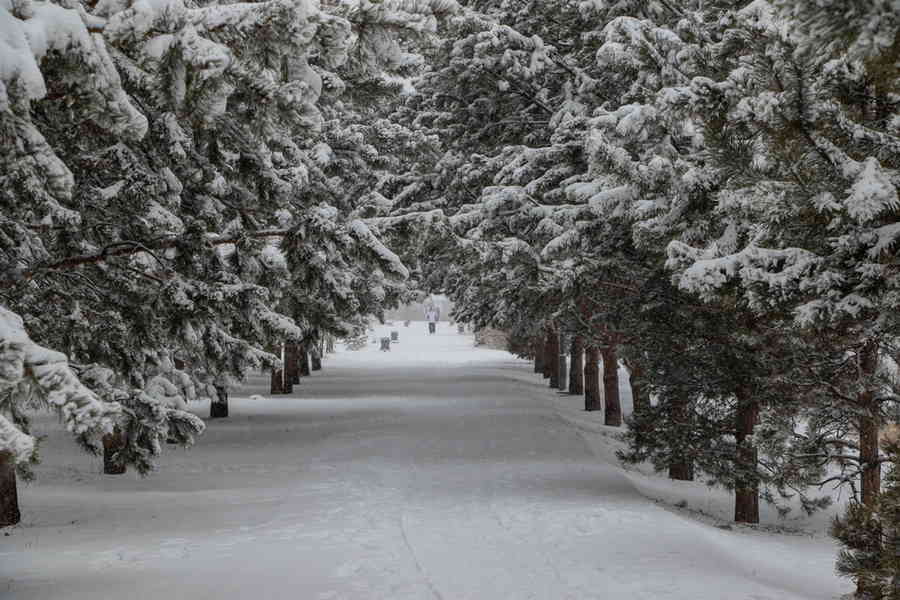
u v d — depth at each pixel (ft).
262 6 17.60
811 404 41.04
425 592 28.48
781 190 19.25
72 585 29.78
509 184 67.31
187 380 42.96
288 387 122.62
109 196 29.55
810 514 53.31
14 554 35.24
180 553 34.86
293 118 19.56
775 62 17.80
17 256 28.32
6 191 22.62
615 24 44.65
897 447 21.84
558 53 73.26
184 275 30.78
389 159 81.97
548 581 29.63
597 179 50.01
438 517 41.47
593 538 36.22
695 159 37.01
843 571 22.59
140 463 32.24
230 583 29.78
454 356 220.84
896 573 20.48
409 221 29.17
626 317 53.36
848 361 39.60
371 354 226.79
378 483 52.42
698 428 49.44
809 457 40.91
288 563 32.55
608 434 84.99
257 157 30.37
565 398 122.72
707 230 29.84
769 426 40.68
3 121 15.15
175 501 48.70
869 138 18.69
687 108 21.15
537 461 60.23
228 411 98.99
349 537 37.24
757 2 21.84
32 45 14.90
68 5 16.76
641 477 66.39
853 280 18.28
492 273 65.92
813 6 9.50
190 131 27.94
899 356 37.93
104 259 28.50
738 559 36.55
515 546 35.09
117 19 15.90
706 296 21.29
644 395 53.83
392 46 20.59
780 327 37.52
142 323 33.12
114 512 45.52
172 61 16.08
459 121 79.92
